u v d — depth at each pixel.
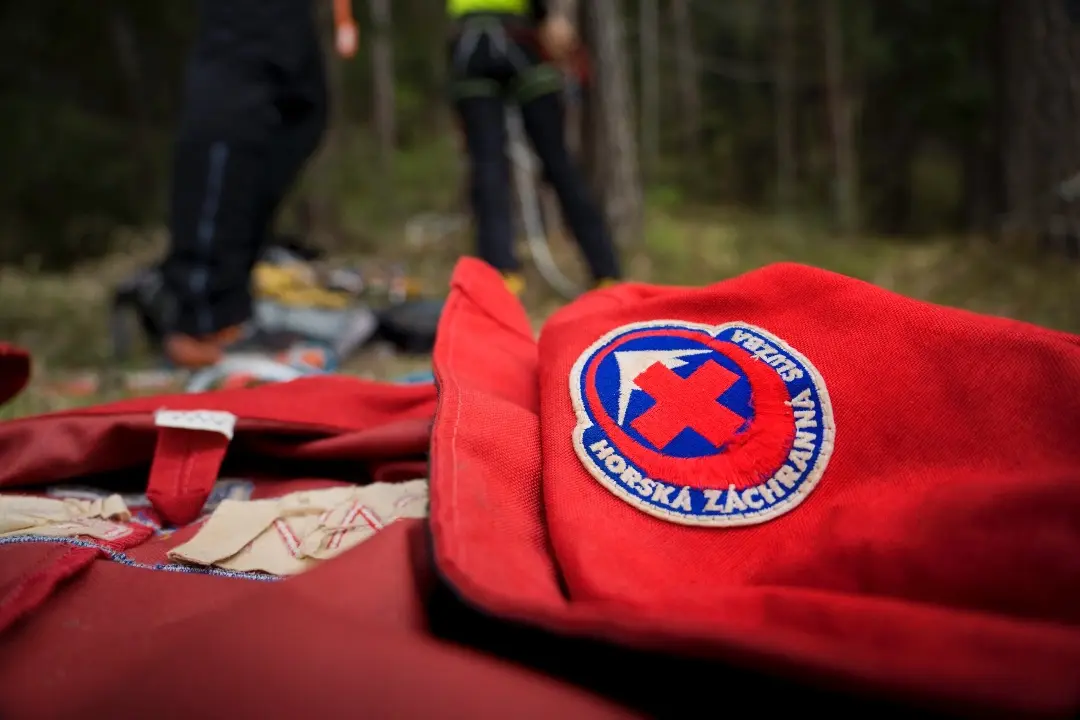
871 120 10.08
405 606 0.64
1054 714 0.42
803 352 0.82
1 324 3.20
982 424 0.69
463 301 1.14
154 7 6.86
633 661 0.53
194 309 2.30
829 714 0.49
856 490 0.71
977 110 7.57
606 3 4.50
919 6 8.00
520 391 1.00
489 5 2.83
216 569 0.87
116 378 2.26
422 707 0.51
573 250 4.24
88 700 0.55
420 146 8.81
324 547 0.90
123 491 1.18
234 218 2.30
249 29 2.27
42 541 0.83
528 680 0.55
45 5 6.51
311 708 0.51
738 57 11.55
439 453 0.73
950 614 0.51
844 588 0.61
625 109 4.61
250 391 1.22
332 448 1.16
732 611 0.56
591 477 0.76
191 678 0.53
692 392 0.81
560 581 0.67
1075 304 2.80
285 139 2.50
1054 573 0.54
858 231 8.46
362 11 7.95
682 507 0.73
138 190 7.00
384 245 5.67
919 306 0.78
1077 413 0.65
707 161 11.41
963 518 0.58
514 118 3.30
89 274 4.87
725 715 0.52
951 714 0.43
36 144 6.43
